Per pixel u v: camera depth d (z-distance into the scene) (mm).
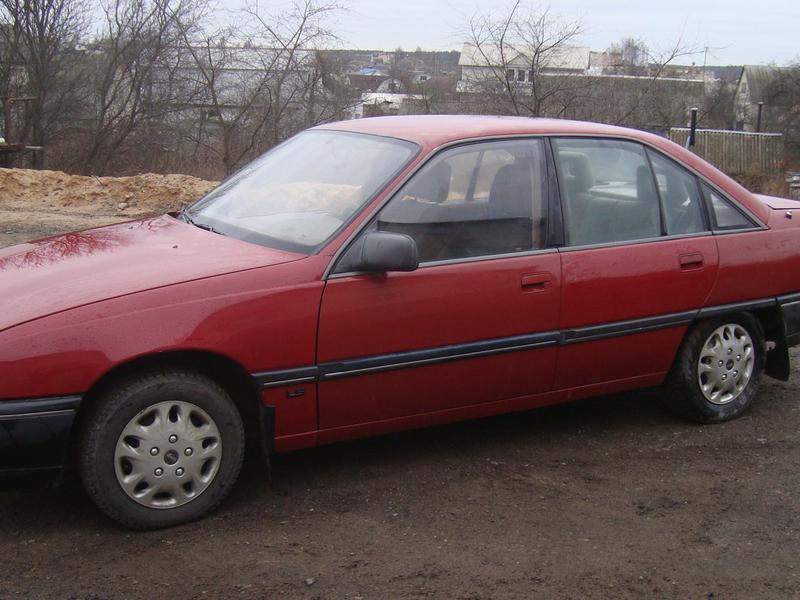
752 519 4082
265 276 3857
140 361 3633
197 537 3711
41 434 3428
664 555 3717
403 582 3412
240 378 3912
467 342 4312
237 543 3670
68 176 16312
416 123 4797
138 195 16078
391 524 3900
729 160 49969
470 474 4484
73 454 3660
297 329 3879
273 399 3891
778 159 50094
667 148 5133
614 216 4828
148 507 3715
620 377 4938
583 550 3732
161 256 4055
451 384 4348
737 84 54344
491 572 3518
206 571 3436
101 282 3748
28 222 13062
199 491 3814
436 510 4059
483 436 5035
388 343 4105
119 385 3604
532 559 3637
